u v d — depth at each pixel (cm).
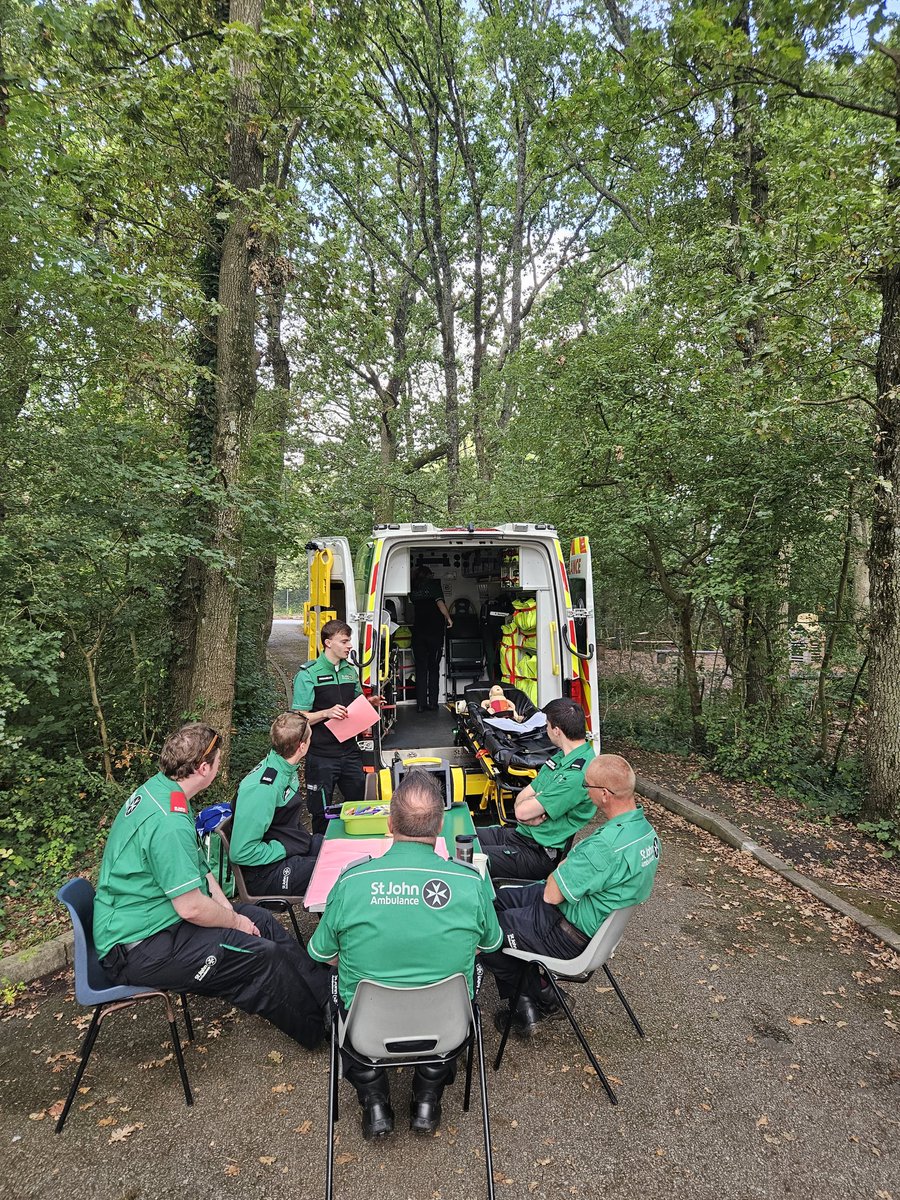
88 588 560
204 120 631
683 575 775
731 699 859
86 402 555
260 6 630
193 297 533
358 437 1636
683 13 525
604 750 873
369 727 464
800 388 616
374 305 818
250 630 1023
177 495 602
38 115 474
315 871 303
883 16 460
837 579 775
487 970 307
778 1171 245
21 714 580
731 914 450
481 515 1151
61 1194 235
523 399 973
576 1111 273
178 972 267
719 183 945
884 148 497
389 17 1236
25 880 456
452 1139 259
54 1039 319
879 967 385
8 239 448
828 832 593
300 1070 298
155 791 278
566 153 1306
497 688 489
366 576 603
